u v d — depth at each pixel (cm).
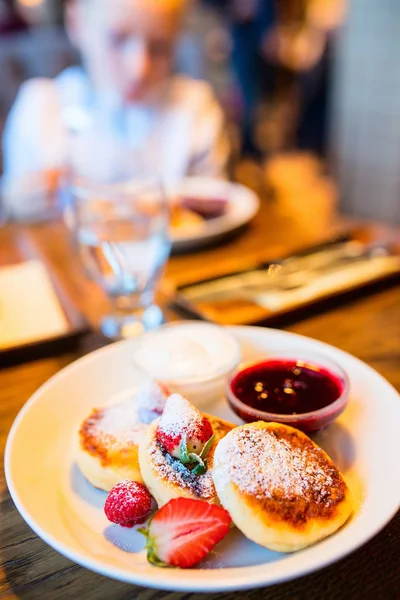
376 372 45
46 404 43
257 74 262
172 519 32
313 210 195
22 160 115
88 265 59
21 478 37
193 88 116
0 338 53
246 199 83
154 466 35
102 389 46
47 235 79
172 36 101
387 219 187
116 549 34
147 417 40
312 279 61
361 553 34
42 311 57
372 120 180
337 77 189
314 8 256
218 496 34
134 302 60
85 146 107
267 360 46
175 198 79
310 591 33
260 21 253
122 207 58
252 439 36
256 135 263
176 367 45
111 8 94
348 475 38
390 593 32
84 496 38
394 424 40
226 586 29
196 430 36
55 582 34
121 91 103
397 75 167
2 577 34
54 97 114
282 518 32
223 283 61
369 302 59
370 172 188
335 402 41
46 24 158
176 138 109
